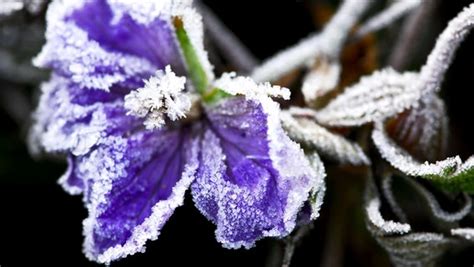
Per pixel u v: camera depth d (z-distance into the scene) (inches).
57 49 7.1
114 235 6.9
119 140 6.9
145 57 7.2
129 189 6.9
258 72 8.0
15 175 9.0
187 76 7.2
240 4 9.2
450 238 7.3
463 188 7.1
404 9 8.1
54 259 8.8
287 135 6.8
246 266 8.6
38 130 8.0
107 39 7.2
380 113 7.3
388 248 7.3
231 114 7.0
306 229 7.1
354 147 7.2
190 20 7.1
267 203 6.7
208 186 6.8
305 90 7.5
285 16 9.2
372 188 7.3
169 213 6.7
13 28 8.6
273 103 6.7
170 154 7.0
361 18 8.6
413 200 7.7
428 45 8.8
